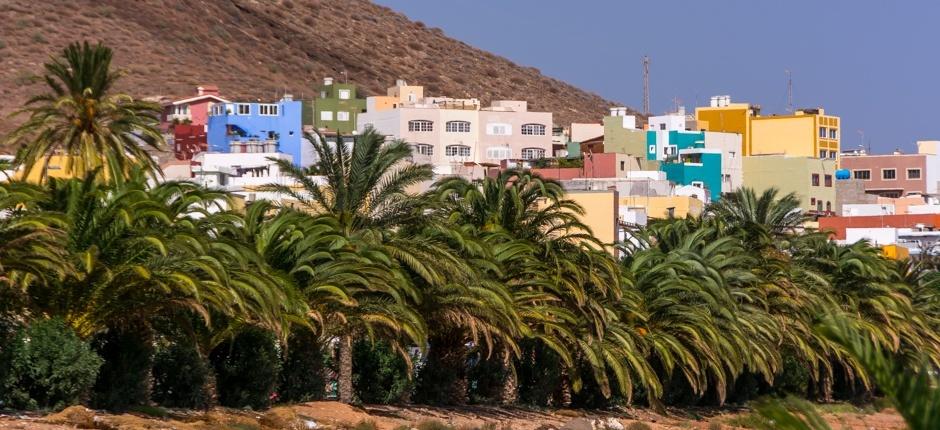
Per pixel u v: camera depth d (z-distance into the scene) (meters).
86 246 46.69
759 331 81.62
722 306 77.25
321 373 63.00
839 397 108.75
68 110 83.81
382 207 63.28
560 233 78.69
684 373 79.25
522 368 76.12
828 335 13.73
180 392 54.31
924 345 100.06
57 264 43.97
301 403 61.19
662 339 74.06
